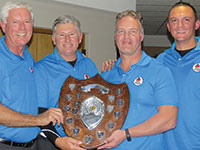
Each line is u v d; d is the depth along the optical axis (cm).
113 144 166
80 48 439
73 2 395
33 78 194
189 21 200
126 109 170
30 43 399
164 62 207
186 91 189
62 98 178
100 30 455
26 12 189
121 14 180
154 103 172
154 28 824
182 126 188
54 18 400
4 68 178
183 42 204
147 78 173
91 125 172
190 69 192
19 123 169
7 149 181
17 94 181
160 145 174
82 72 210
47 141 198
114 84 177
